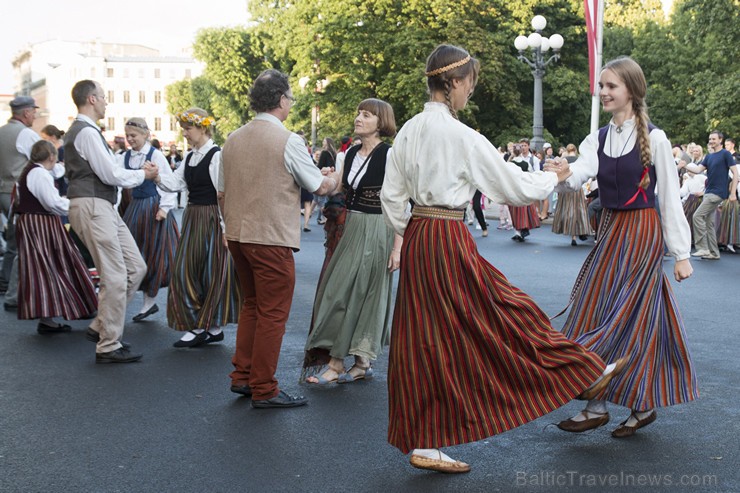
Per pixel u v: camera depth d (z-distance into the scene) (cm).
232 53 5047
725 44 3048
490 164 367
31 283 671
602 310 421
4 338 675
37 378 547
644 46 4281
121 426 448
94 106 599
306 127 4238
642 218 419
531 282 998
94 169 579
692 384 423
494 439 427
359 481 370
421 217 376
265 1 4497
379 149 544
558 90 3706
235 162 482
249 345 504
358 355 541
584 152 431
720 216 1416
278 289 480
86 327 727
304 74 3731
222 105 5312
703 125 4053
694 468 385
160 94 12369
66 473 379
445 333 367
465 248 369
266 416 468
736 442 423
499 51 3572
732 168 1398
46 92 12675
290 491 358
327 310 538
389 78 3503
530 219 1523
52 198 667
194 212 638
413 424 373
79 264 690
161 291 936
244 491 358
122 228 659
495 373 367
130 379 546
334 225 557
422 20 3609
